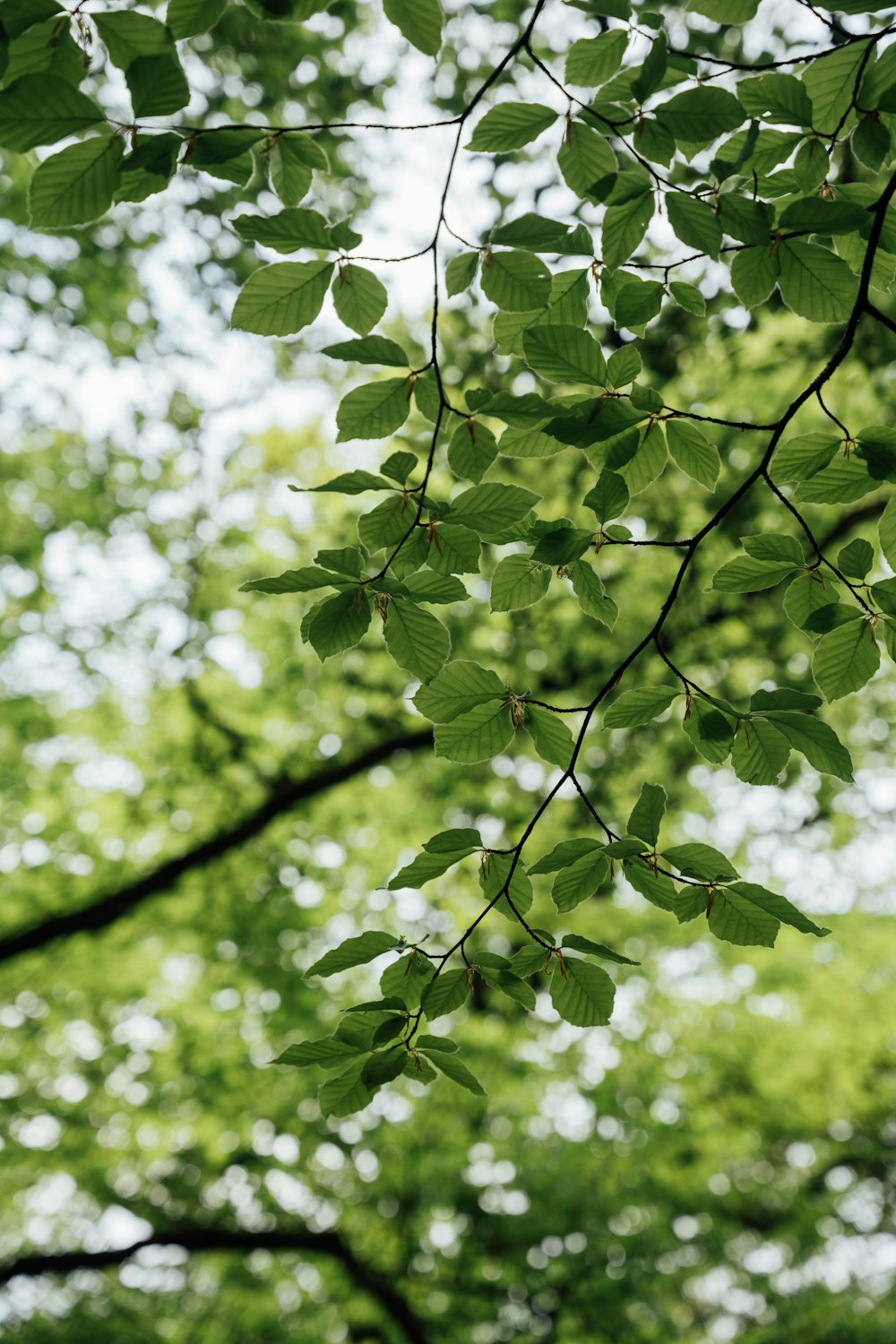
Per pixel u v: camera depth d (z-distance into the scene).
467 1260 10.96
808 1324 12.06
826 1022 12.65
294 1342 10.52
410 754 10.30
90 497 10.53
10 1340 10.30
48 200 1.71
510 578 2.36
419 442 7.31
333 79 7.28
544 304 2.07
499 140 2.01
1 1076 10.20
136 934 10.34
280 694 10.39
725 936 2.13
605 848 2.06
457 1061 2.13
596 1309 10.55
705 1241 13.08
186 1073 10.49
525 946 2.14
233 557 10.63
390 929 10.59
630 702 2.16
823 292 2.06
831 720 9.77
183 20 1.67
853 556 2.09
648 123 1.88
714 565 8.27
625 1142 11.72
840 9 1.84
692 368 7.80
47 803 10.34
